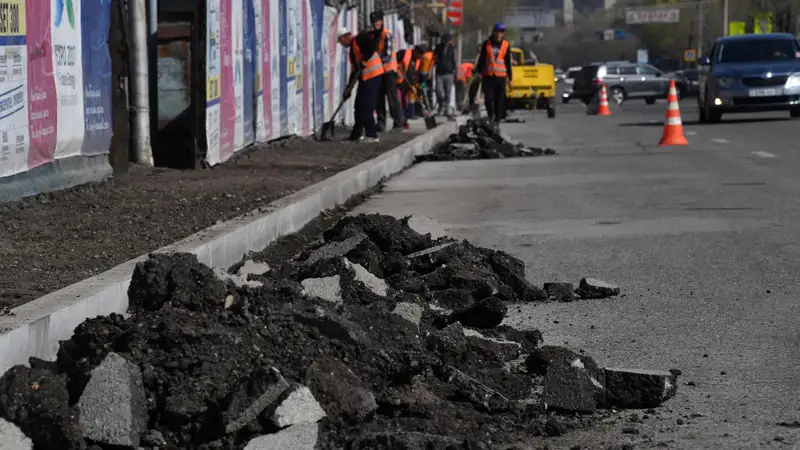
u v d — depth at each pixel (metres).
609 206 17.53
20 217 13.16
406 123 38.53
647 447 6.32
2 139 13.32
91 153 16.53
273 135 26.75
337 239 11.18
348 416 6.34
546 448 6.30
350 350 6.80
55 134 15.02
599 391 7.10
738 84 41.69
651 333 9.26
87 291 8.32
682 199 18.14
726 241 13.83
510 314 10.10
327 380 6.39
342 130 35.94
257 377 6.07
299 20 29.78
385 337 7.29
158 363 6.36
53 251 10.89
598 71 89.38
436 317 8.94
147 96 20.03
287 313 6.92
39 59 14.38
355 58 30.14
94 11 16.42
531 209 17.41
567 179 21.92
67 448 5.86
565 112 72.44
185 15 20.30
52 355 7.51
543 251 13.45
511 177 22.77
